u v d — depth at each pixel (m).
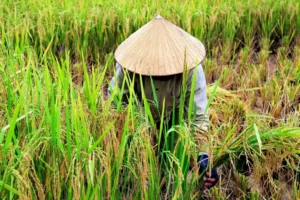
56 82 2.43
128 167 2.14
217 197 2.95
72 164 1.97
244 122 3.32
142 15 5.20
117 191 2.27
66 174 2.12
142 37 2.37
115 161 2.15
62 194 2.20
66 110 2.02
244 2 5.71
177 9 5.47
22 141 2.17
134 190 2.32
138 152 2.12
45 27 4.99
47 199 2.18
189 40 2.42
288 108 3.85
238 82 4.48
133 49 2.36
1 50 3.02
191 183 2.36
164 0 5.67
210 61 4.73
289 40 5.69
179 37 2.38
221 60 5.04
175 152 2.31
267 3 5.73
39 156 2.06
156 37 2.34
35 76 2.25
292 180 3.10
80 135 2.05
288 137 2.49
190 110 2.21
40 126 2.10
